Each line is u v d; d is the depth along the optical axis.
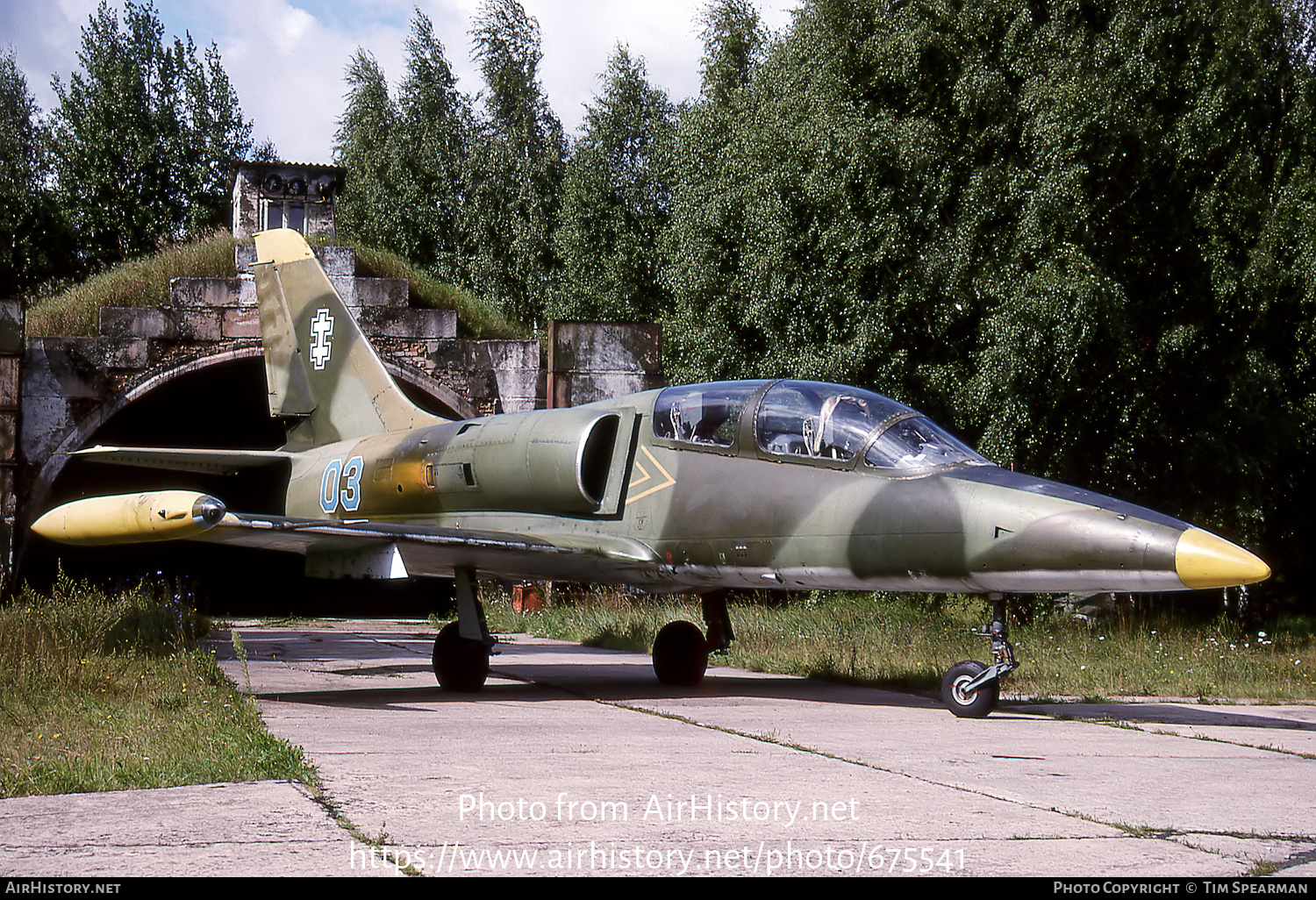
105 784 4.64
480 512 10.56
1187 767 5.77
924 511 7.83
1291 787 5.16
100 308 20.55
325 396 14.01
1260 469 21.80
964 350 20.72
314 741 6.22
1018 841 3.95
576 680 10.84
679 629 10.17
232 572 35.47
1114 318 18.45
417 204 51.06
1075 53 18.83
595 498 9.88
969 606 19.70
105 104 49.31
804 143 20.16
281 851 3.61
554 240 46.97
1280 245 20.64
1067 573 7.26
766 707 8.51
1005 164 19.83
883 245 19.27
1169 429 21.50
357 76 55.75
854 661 11.34
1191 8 19.02
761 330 22.17
